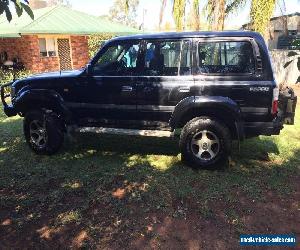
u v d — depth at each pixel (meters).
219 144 5.28
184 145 5.38
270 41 19.53
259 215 4.18
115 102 5.70
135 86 5.50
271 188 4.86
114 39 5.65
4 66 16.75
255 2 11.07
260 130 5.16
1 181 5.13
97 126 5.99
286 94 5.54
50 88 5.98
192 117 5.47
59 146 6.13
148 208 4.30
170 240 3.68
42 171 5.46
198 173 5.33
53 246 3.60
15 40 17.48
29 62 17.11
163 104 5.44
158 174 5.31
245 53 5.09
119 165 5.68
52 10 18.83
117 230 3.85
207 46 5.24
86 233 3.81
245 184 4.95
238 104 5.12
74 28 17.72
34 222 4.04
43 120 6.00
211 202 4.46
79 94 5.85
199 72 5.27
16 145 6.77
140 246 3.58
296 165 5.64
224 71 5.18
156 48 5.45
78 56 19.33
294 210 4.30
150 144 6.71
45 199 4.56
